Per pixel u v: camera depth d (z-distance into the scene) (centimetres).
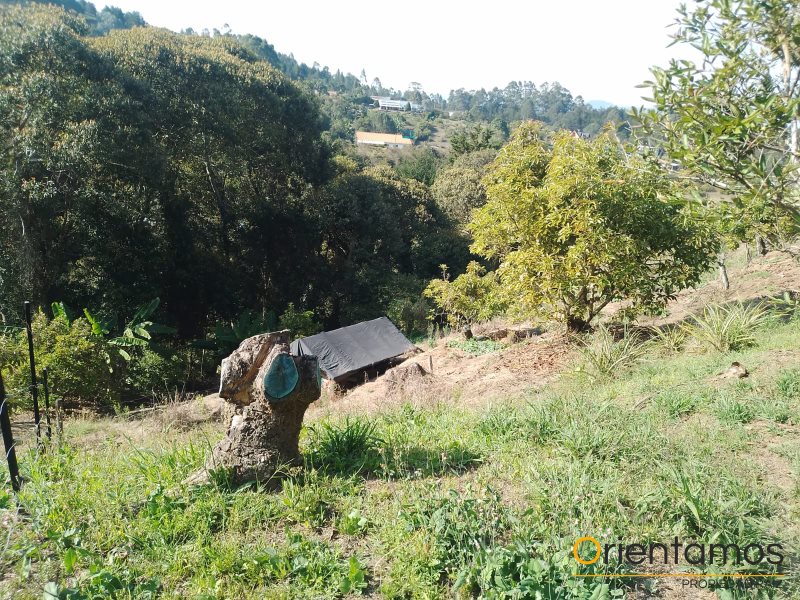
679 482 412
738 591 322
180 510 424
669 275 1059
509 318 1283
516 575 339
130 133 1997
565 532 388
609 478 441
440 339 1947
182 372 1948
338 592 346
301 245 3033
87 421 1132
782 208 352
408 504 426
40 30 1867
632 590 337
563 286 1049
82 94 1933
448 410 784
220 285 2542
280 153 2992
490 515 399
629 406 628
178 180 2661
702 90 360
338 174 3544
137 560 374
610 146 1002
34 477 477
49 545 392
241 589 348
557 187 1002
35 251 1869
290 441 487
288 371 466
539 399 724
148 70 2478
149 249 2252
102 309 2086
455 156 5838
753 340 838
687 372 736
